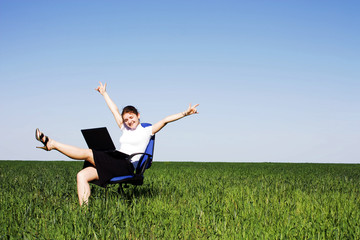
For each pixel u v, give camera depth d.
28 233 3.64
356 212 4.88
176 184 7.78
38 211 4.64
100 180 4.94
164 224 3.97
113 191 5.92
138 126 5.71
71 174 10.47
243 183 8.51
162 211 4.68
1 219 4.17
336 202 5.53
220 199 5.70
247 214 4.57
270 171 13.77
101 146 5.38
